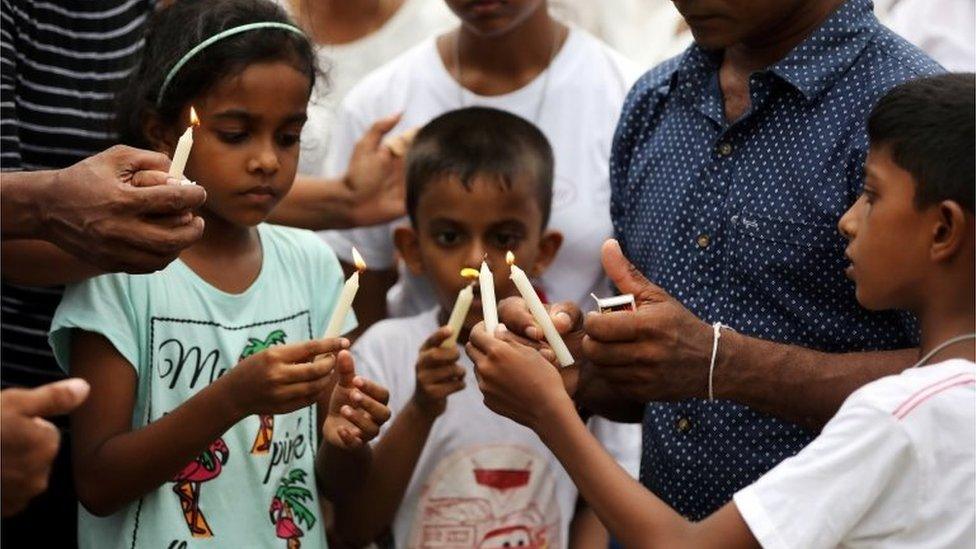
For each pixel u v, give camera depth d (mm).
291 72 3199
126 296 3127
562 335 3062
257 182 3189
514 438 3832
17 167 3207
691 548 2564
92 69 3424
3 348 3389
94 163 2682
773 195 3045
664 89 3344
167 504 3105
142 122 3271
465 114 3977
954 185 2518
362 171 4129
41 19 3330
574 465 2697
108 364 3094
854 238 2658
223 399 2941
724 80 3211
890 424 2455
